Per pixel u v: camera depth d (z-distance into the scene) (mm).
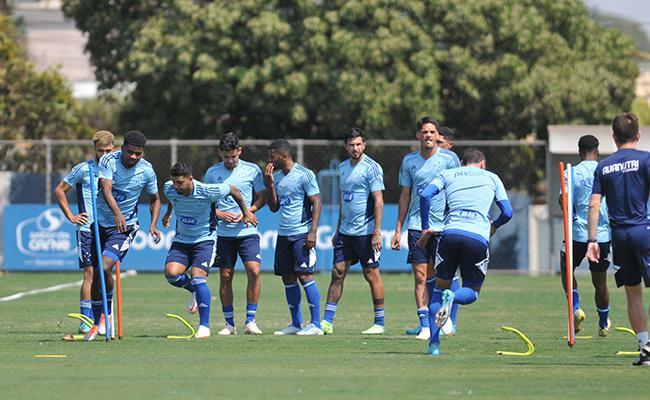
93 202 45406
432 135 49219
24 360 39375
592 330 52906
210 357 40469
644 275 38156
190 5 111062
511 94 108625
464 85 107688
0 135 118250
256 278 50531
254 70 109000
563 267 51812
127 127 122062
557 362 39125
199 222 47625
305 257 50094
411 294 77562
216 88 111875
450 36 109625
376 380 34250
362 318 59531
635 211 38406
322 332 50469
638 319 38656
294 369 36812
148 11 121312
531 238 100312
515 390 32375
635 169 38281
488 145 103562
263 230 99312
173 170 46406
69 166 112938
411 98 106438
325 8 110562
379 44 106812
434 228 48781
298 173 50031
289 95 109188
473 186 41031
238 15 109625
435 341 41375
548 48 112562
